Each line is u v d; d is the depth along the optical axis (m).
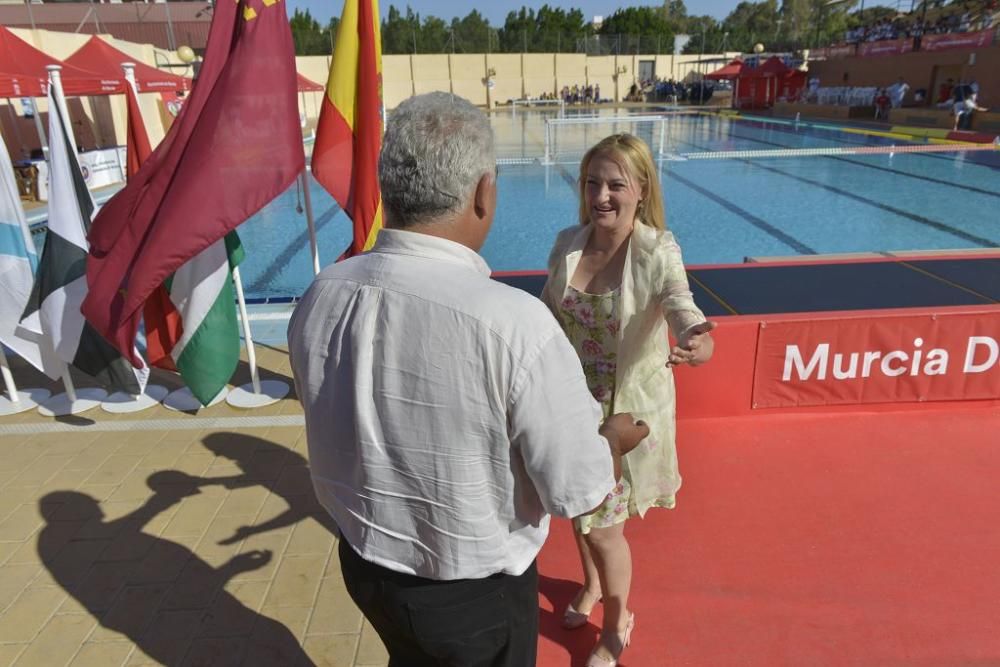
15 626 2.30
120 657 2.16
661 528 2.69
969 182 12.22
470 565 1.12
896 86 21.72
